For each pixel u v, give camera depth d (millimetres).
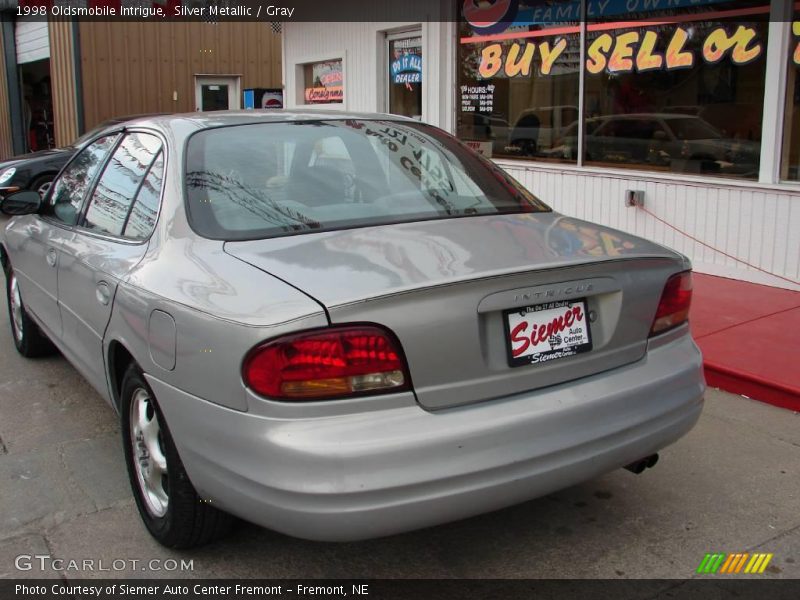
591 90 7645
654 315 3008
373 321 2432
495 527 3342
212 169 3271
